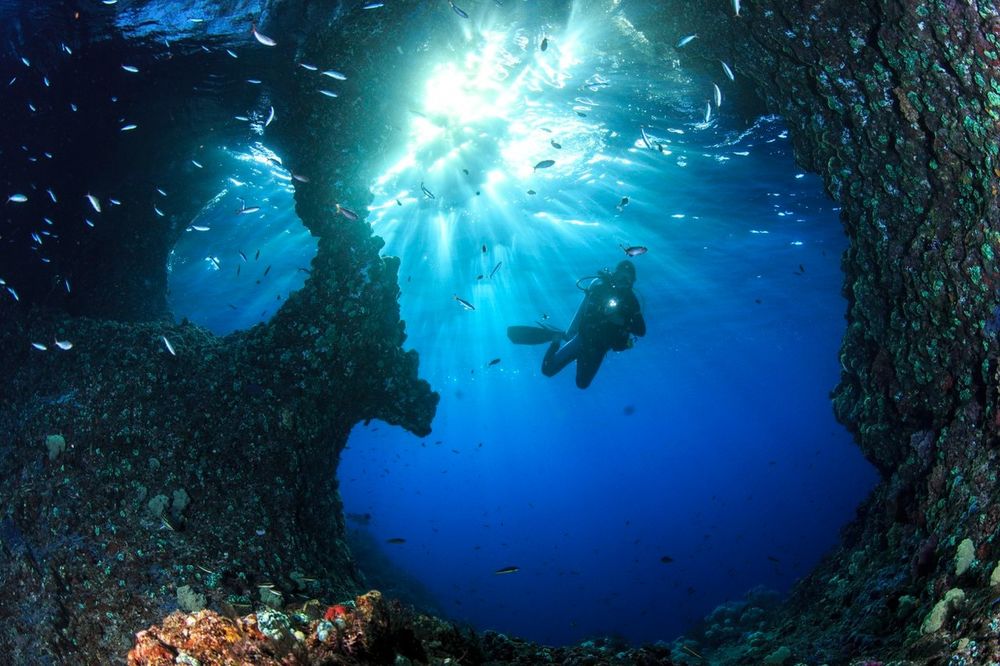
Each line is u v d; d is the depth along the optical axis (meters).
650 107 9.41
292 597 5.67
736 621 11.10
